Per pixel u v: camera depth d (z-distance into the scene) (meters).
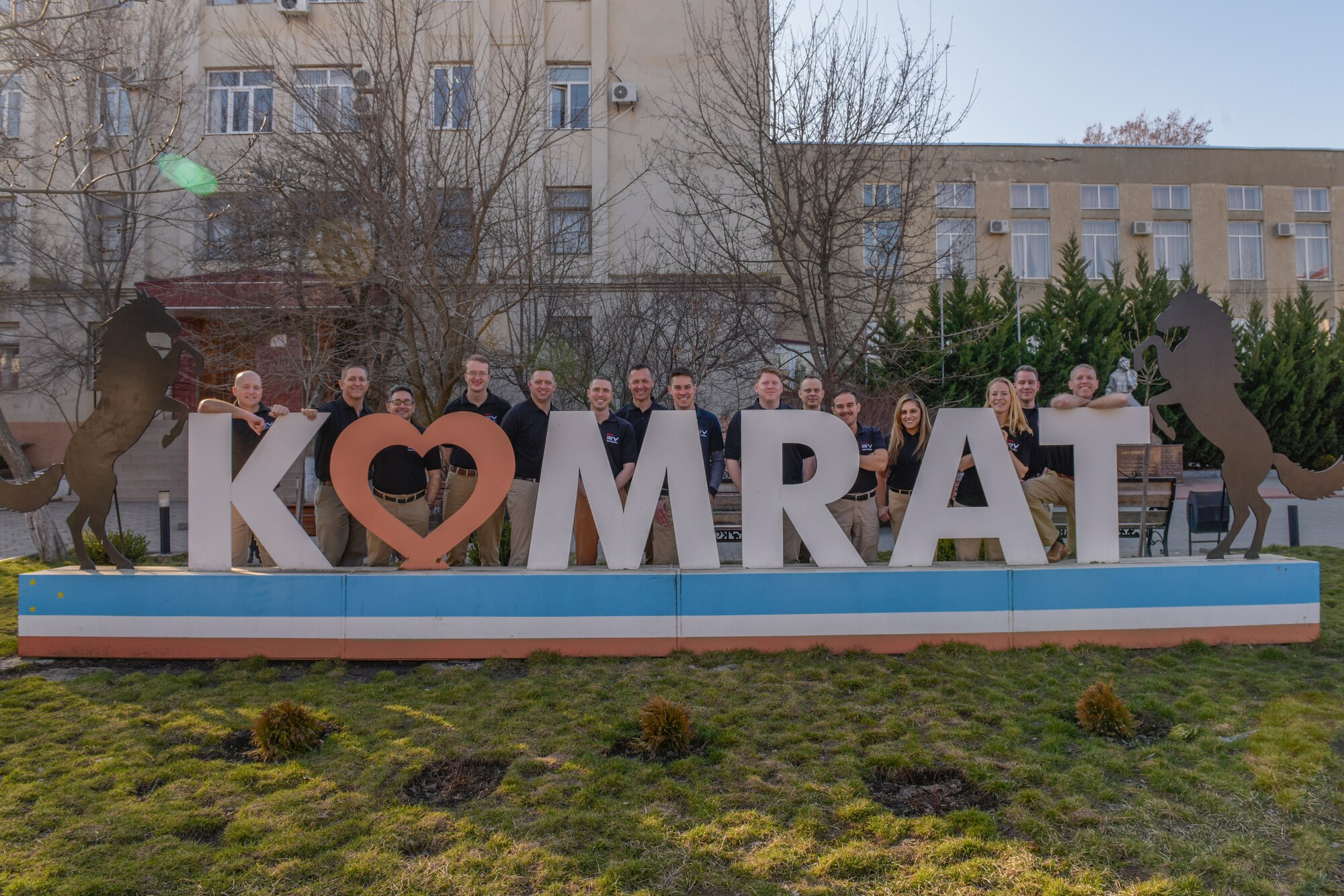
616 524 5.30
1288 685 4.47
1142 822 3.06
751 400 13.45
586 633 5.09
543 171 12.26
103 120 9.36
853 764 3.53
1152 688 4.44
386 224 9.37
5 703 4.34
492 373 13.38
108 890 2.65
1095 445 5.32
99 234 15.96
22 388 18.17
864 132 10.79
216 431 5.30
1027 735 3.84
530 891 2.64
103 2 12.78
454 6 14.55
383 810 3.15
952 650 5.05
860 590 5.11
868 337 11.48
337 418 5.62
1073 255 20.44
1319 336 20.36
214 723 4.04
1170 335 18.69
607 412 5.88
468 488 5.86
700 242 13.38
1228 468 5.34
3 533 11.94
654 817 3.09
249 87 16.72
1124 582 5.16
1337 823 3.06
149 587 5.14
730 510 7.14
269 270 12.54
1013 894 2.62
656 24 17.06
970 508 5.28
